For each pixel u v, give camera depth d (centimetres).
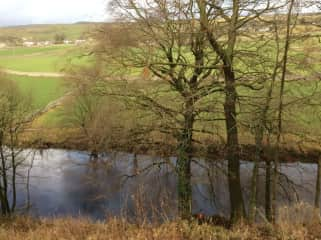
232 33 1070
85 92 1316
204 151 1310
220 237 607
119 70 1269
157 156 1366
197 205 1736
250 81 1140
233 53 1124
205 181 1350
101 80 1264
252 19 1057
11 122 1897
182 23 1109
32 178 2831
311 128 1284
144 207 809
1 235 670
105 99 1370
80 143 3388
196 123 1323
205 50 1202
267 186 1273
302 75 1162
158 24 1148
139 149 1430
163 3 1114
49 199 2430
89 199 2177
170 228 628
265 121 1139
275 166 1180
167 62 1204
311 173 1888
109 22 1209
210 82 1189
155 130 1305
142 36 1178
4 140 1914
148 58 1210
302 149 2070
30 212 2178
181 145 1284
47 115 3612
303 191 1683
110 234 611
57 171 2925
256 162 1198
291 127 1267
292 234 594
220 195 1659
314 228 626
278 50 1052
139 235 590
